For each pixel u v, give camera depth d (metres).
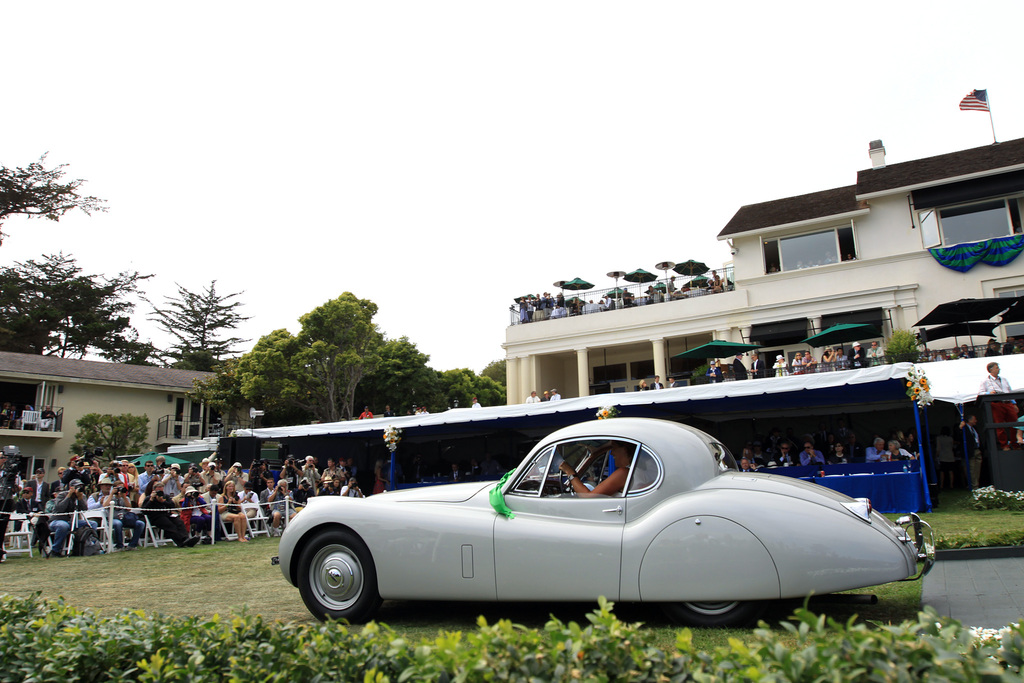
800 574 4.17
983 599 5.08
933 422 18.41
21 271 51.53
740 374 21.61
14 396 34.25
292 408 40.06
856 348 20.83
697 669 2.25
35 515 11.14
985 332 20.22
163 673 2.79
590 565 4.52
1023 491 11.52
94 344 53.41
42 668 3.04
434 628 4.88
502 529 4.80
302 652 2.71
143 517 12.38
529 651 2.41
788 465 14.99
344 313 33.62
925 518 10.68
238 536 13.48
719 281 27.86
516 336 31.22
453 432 20.27
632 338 28.61
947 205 23.88
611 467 4.91
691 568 4.33
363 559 5.09
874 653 2.02
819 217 25.55
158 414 38.03
